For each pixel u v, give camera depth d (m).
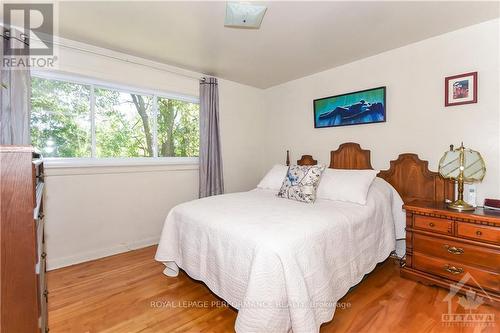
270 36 2.24
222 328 1.51
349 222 1.80
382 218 2.22
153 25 2.04
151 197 2.91
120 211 2.69
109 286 1.99
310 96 3.32
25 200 0.73
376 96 2.67
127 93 2.82
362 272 1.87
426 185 2.35
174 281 2.07
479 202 2.08
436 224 1.93
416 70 2.41
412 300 1.77
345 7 1.80
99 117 2.63
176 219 2.09
